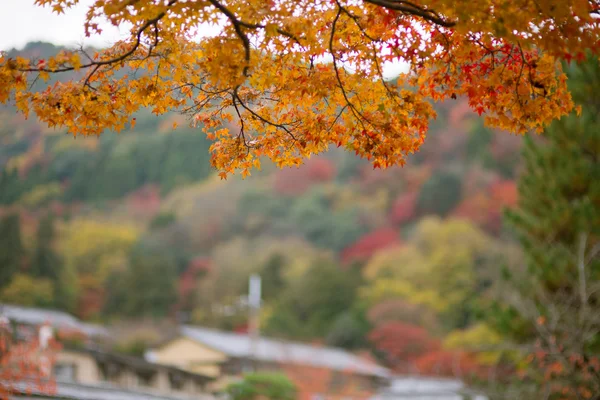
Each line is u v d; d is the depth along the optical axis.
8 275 44.09
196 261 58.50
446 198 59.62
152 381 28.52
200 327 50.06
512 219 14.69
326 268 51.81
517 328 13.57
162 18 5.50
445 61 6.03
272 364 35.97
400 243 57.00
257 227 64.88
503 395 13.64
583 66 13.43
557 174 14.05
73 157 64.94
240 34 5.33
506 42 5.88
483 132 61.72
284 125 6.24
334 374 35.47
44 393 12.61
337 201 68.56
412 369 36.69
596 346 12.22
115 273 51.94
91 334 35.50
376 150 5.98
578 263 12.93
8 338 13.23
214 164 6.26
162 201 68.19
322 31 5.88
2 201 49.81
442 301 44.47
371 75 5.91
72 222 58.19
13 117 49.56
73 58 5.33
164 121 74.19
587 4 5.11
